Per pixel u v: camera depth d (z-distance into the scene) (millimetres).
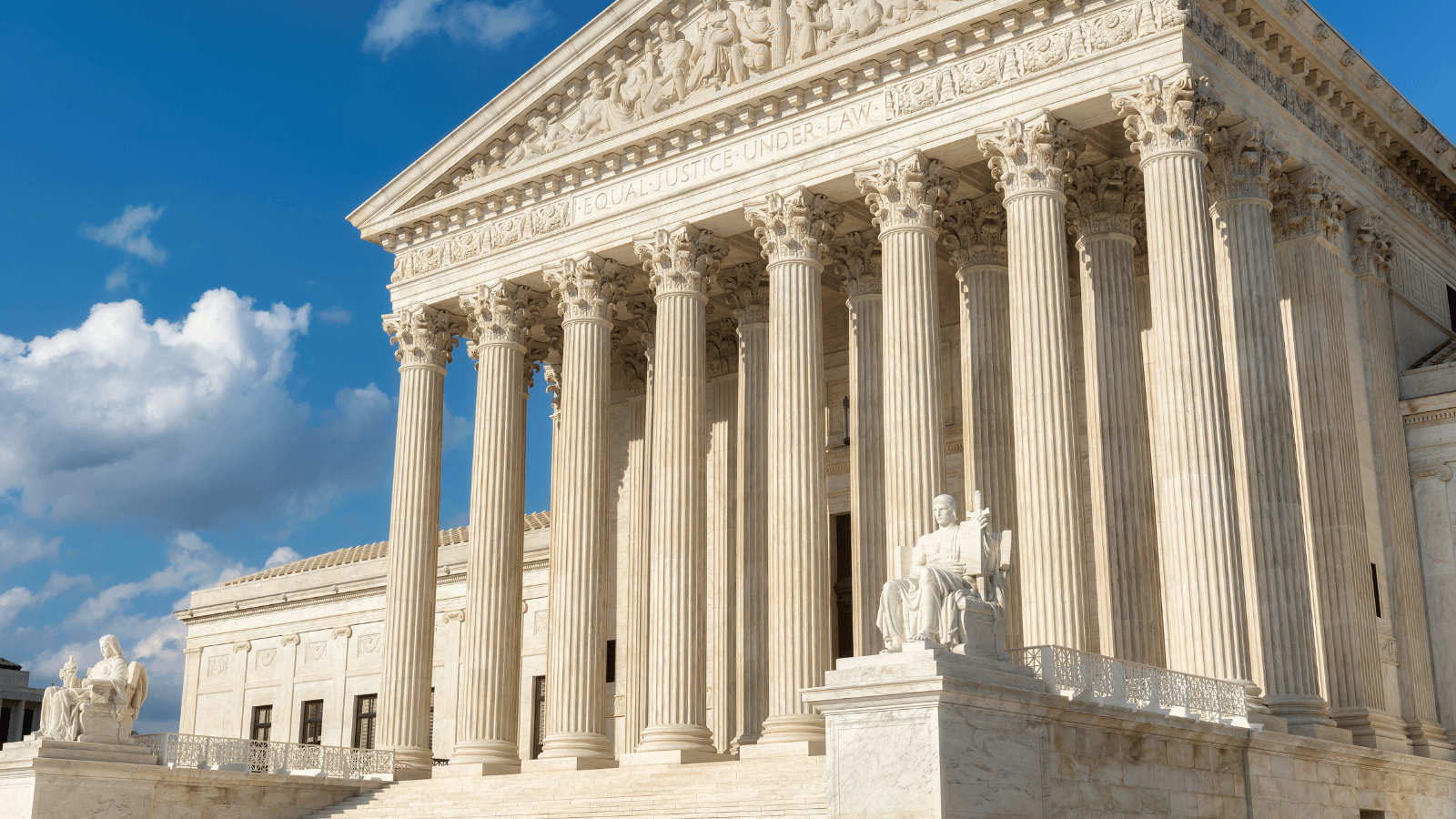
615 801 40250
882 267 47312
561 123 54688
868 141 45781
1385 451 46312
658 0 51625
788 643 44344
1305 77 45406
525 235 54688
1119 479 43781
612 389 64312
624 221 51750
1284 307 44719
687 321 49750
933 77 44750
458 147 56719
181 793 43188
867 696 26828
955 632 28250
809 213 47281
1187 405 37938
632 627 57031
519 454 54562
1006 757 27094
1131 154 45750
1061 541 38969
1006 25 43125
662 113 50875
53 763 40000
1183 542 37312
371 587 75625
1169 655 37844
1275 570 39062
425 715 53469
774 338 46812
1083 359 52031
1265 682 38594
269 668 79812
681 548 47969
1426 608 46531
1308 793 35875
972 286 49031
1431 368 47906
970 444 48250
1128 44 40812
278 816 46156
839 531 57906
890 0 46250
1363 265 47438
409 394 56812
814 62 46969
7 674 88188
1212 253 39281
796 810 35469
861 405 50562
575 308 52625
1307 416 43812
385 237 59125
